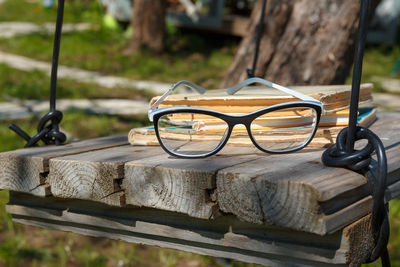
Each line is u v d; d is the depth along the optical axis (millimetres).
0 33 6312
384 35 5895
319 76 1445
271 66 1489
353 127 790
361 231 781
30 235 1802
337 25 1428
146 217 861
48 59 5055
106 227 881
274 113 859
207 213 788
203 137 874
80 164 844
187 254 1702
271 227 798
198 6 6125
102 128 2750
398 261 1558
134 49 5469
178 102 873
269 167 795
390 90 4152
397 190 831
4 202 1154
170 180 804
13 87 3746
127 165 826
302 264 790
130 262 1645
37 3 8664
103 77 4406
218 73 4738
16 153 895
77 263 1624
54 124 970
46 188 866
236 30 5805
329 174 774
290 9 1476
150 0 5379
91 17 7348
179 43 5910
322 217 745
